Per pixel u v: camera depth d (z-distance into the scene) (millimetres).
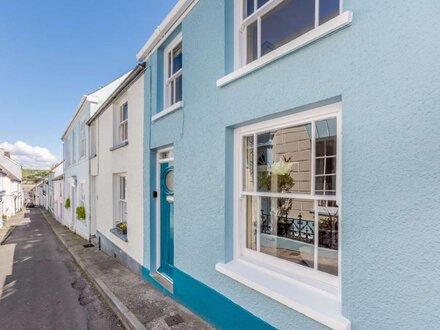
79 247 9281
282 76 2580
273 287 2648
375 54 1921
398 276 1790
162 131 4793
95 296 5129
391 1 1842
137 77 5859
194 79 3912
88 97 10305
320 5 2680
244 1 3379
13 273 7059
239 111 3086
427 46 1691
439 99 1641
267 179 3119
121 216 7527
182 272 4148
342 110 2117
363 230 1972
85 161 10992
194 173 3891
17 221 24359
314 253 2609
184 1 3945
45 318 4367
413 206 1730
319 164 2588
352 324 2029
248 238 3350
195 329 3479
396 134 1812
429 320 1658
